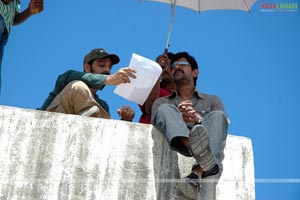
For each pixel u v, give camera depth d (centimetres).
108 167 562
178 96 621
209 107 613
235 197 582
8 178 546
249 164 600
